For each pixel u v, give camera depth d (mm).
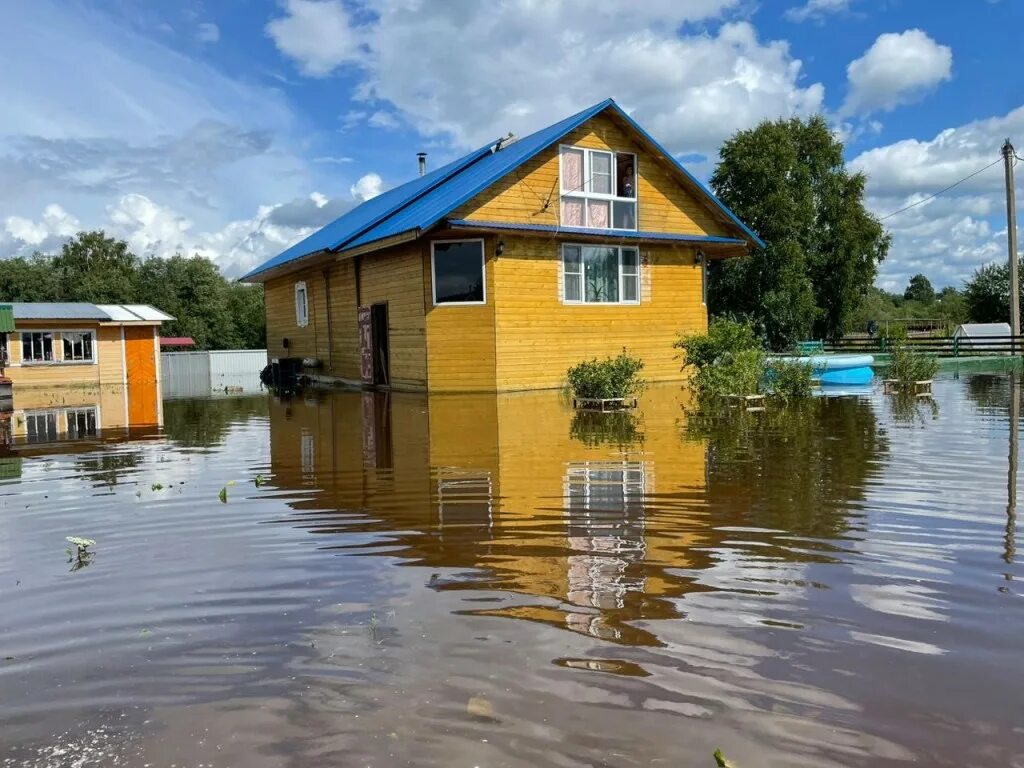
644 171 15984
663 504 5250
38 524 5195
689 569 3846
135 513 5465
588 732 2330
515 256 14461
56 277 44469
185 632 3195
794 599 3416
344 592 3611
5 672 2869
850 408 11234
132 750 2311
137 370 23219
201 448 8742
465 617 3252
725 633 3045
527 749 2244
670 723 2375
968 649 2887
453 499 5543
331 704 2541
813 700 2514
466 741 2295
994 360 23750
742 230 16844
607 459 7047
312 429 10141
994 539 4312
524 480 6152
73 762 2252
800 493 5539
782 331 26531
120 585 3836
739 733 2318
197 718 2486
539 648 2924
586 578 3734
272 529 4855
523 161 13977
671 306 16562
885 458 6930
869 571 3789
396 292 15625
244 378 25875
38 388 20875
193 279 46688
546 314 14852
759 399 12359
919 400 12383
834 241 27438
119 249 50219
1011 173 25078
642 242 15820
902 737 2297
